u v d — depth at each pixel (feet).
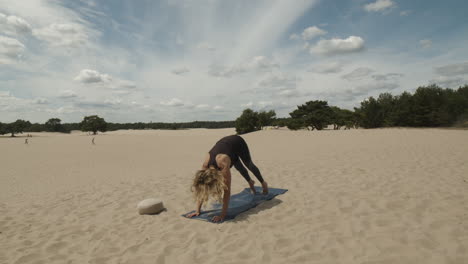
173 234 13.46
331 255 10.36
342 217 13.91
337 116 171.94
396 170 23.06
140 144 136.67
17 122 393.50
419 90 100.22
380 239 11.25
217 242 12.21
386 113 114.32
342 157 33.53
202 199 14.49
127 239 13.24
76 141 185.47
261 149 61.57
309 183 21.24
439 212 13.43
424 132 57.72
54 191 28.07
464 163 23.91
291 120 174.09
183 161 55.16
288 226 13.44
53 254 12.06
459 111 85.05
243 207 16.30
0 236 14.34
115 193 22.45
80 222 15.98
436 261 9.34
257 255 10.78
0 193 30.30
